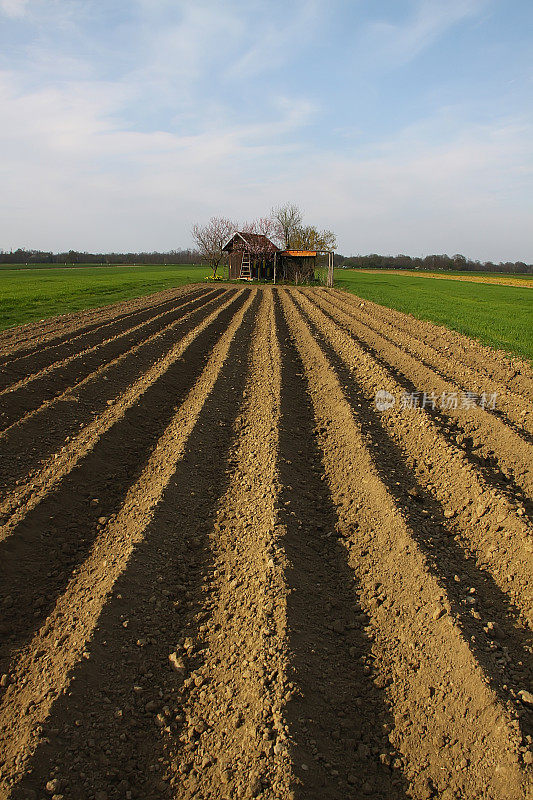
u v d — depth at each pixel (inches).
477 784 131.1
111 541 228.4
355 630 183.6
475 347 625.3
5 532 218.8
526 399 405.1
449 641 169.8
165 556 219.5
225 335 670.5
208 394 412.8
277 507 247.0
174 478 275.4
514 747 135.1
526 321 922.1
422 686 158.4
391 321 845.8
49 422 342.0
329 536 237.1
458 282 2691.9
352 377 482.0
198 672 163.9
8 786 124.8
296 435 350.0
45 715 143.9
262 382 465.1
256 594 192.5
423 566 203.6
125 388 428.8
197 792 129.4
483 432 339.6
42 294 1194.6
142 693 157.3
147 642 175.6
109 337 613.3
